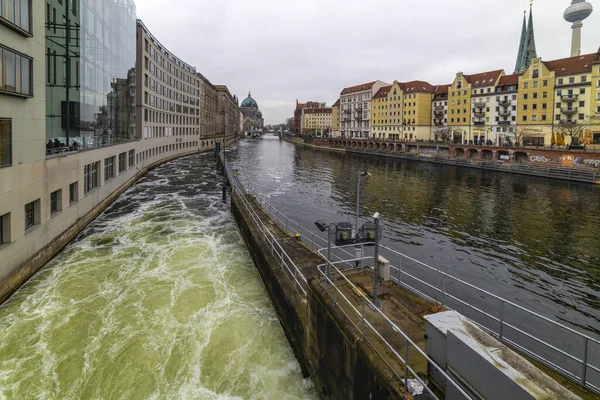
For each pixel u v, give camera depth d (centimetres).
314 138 17450
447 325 682
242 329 1393
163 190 4562
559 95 8419
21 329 1382
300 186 5562
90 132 3284
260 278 1855
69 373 1150
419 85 12244
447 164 8656
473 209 4059
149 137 6738
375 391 765
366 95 14650
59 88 2850
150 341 1311
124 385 1102
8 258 1653
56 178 2211
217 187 4819
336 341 953
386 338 873
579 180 5962
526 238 3016
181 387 1095
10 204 1673
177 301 1600
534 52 13125
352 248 2661
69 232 2408
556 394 477
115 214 3241
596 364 1436
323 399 1030
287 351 1278
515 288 2116
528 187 5494
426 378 721
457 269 2369
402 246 2788
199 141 11856
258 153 12106
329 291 1087
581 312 1862
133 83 5291
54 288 1719
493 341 604
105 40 3781
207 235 2584
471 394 582
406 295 1095
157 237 2523
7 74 1644
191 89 10838
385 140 12038
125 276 1859
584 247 2805
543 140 8756
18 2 1731
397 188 5403
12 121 1700
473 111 10469
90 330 1377
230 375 1151
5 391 1075
